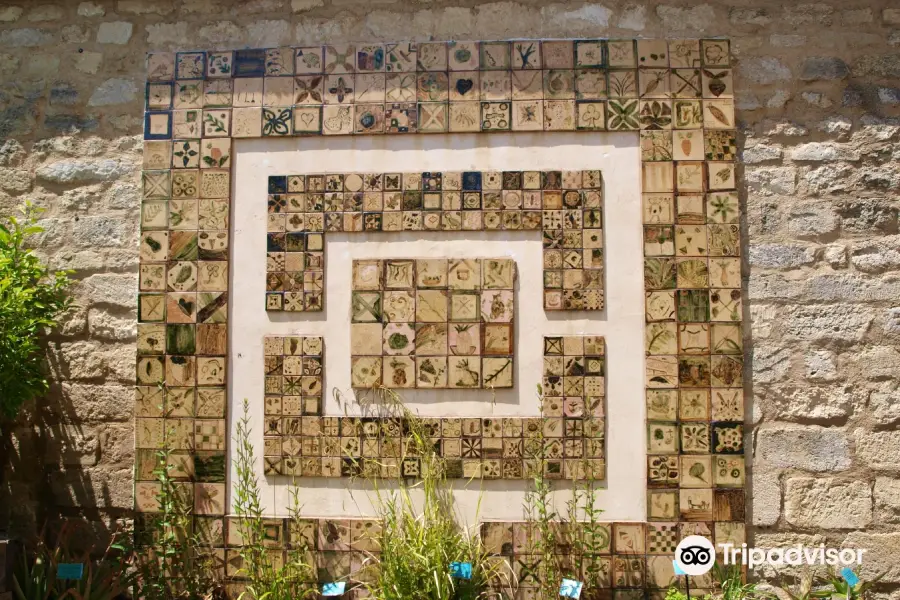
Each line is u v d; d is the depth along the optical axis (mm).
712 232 3223
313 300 3277
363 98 3334
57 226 3438
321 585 3180
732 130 3260
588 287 3229
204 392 3271
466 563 2938
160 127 3375
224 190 3330
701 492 3143
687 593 2904
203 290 3303
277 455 3238
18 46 3494
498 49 3322
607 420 3195
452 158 3305
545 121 3285
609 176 3273
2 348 2914
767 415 3186
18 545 3174
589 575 3107
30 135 3482
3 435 3365
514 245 3271
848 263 3227
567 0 3354
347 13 3393
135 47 3459
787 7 3326
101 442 3344
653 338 3195
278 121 3344
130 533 3281
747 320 3219
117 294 3389
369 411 3244
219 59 3385
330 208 3311
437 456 3207
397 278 3275
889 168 3256
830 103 3291
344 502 3229
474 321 3244
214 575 3205
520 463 3188
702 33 3324
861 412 3172
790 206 3256
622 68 3295
